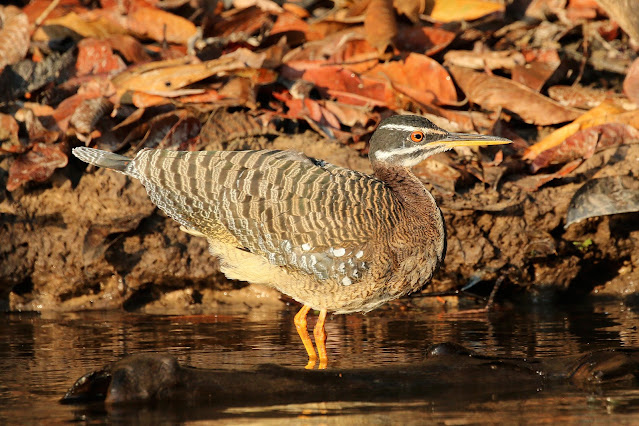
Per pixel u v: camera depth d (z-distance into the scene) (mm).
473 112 14602
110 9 15867
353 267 9961
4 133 13977
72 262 13539
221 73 14477
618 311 12648
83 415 7828
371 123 14477
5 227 13508
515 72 14953
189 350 10352
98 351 10375
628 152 13828
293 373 8883
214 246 10555
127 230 13219
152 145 14047
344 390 8617
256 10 16047
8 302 13727
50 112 14328
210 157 10242
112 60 15203
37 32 15938
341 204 9930
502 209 13242
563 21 16062
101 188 13445
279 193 9977
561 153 13867
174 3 16047
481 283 13828
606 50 15922
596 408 7867
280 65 15047
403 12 15406
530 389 8664
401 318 12625
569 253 13805
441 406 8055
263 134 14133
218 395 8414
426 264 10352
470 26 15656
